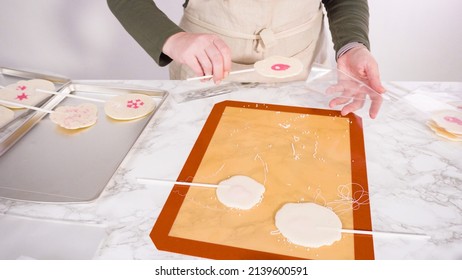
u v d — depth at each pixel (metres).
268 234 0.62
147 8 0.98
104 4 1.84
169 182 0.73
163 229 0.63
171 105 0.96
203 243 0.61
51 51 2.00
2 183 0.73
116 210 0.68
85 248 0.61
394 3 1.79
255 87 1.02
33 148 0.83
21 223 0.66
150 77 2.04
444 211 0.66
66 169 0.77
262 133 0.85
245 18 1.00
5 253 0.60
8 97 1.00
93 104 0.98
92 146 0.84
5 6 1.86
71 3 1.84
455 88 1.00
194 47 0.87
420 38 1.88
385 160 0.77
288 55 1.09
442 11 1.79
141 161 0.79
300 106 0.94
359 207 0.67
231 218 0.65
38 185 0.73
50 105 0.98
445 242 0.61
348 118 0.89
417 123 0.88
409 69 1.98
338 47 1.05
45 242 0.62
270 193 0.70
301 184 0.71
